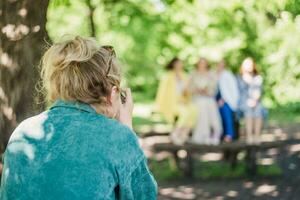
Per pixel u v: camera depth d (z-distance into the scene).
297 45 17.45
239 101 9.80
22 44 3.55
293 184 8.34
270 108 19.39
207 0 11.80
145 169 1.71
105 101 1.77
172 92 9.80
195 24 14.15
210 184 8.57
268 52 17.67
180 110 9.74
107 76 1.75
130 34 17.80
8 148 1.75
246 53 17.11
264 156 11.00
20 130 1.76
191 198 7.70
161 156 11.01
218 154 11.29
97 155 1.64
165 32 15.99
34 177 1.65
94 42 1.79
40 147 1.69
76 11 14.91
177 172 9.35
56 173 1.63
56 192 1.61
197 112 9.69
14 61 3.57
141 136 11.24
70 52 1.75
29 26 3.55
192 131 9.79
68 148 1.65
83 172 1.62
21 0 3.51
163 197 7.77
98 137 1.67
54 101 1.80
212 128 9.73
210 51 16.80
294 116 18.50
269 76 18.72
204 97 9.74
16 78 3.58
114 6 12.56
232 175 9.16
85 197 1.60
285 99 19.39
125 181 1.65
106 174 1.63
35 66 3.59
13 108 3.59
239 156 10.97
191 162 9.16
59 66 1.75
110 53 1.80
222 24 14.01
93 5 11.60
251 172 9.14
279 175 9.05
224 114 9.73
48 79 1.78
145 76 25.39
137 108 22.97
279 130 15.02
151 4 12.98
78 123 1.70
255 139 9.79
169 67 9.97
